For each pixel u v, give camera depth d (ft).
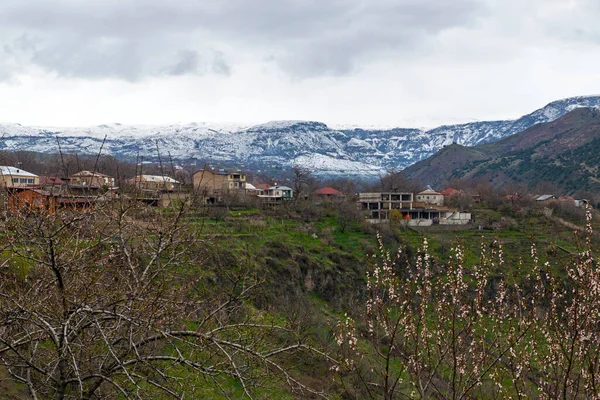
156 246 32.89
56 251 28.60
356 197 319.47
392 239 201.16
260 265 152.15
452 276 29.53
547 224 238.68
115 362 27.58
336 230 225.97
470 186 492.13
